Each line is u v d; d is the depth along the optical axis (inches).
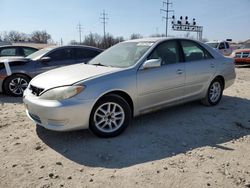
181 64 211.8
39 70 313.0
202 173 133.5
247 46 678.5
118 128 177.8
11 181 128.2
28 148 162.1
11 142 170.7
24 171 136.7
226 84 256.5
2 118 218.5
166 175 131.6
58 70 197.9
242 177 130.4
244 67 652.1
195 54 228.7
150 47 199.6
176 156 151.2
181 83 211.0
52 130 171.6
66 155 153.2
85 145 165.2
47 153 155.8
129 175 131.9
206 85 235.0
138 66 186.4
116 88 173.3
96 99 165.6
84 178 130.0
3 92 310.3
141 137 176.9
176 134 182.4
